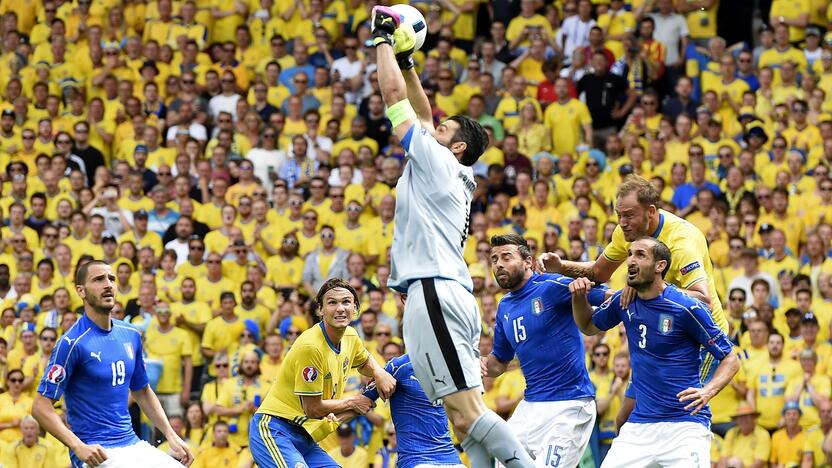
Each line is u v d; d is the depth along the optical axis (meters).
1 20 66.25
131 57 63.38
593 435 39.19
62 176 55.75
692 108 55.47
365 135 56.00
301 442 27.92
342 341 27.33
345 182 53.16
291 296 46.53
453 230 18.67
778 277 45.78
